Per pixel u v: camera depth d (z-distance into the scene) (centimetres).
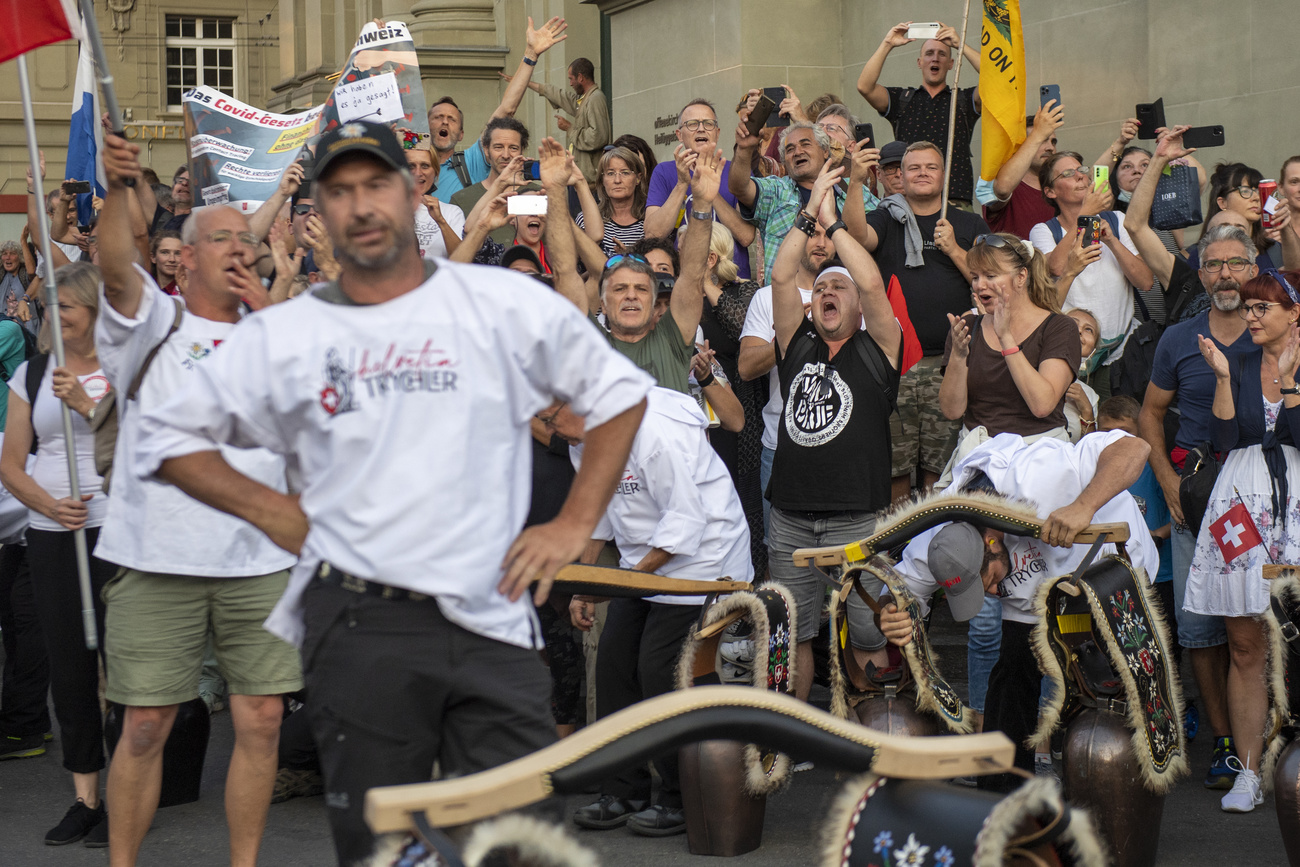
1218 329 536
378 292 254
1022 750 453
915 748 231
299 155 614
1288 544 487
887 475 525
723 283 644
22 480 477
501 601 255
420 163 650
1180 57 836
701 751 448
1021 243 506
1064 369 493
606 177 713
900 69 1041
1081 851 228
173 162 2969
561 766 211
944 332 626
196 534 394
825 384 523
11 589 593
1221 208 664
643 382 261
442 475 247
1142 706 399
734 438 617
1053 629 409
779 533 534
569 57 1478
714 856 453
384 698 249
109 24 2930
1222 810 495
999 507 425
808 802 517
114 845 402
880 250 637
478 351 251
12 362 708
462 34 1656
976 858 220
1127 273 655
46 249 474
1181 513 546
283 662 402
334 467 249
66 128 2719
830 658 440
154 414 257
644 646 481
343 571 250
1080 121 928
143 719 397
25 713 590
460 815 204
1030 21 963
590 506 257
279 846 473
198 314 406
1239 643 498
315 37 2169
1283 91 777
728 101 1098
